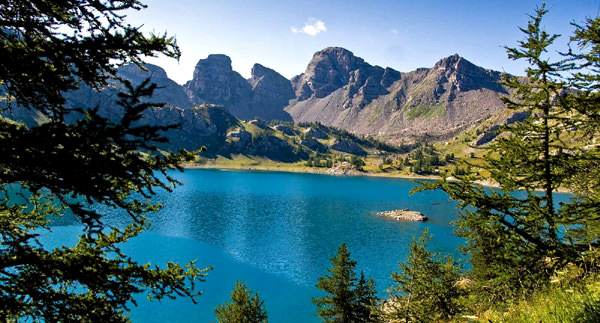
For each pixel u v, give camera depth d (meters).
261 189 163.00
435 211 112.06
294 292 45.97
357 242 72.00
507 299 10.98
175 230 74.75
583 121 10.03
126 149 4.68
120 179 5.65
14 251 5.35
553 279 10.38
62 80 5.24
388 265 57.47
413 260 24.48
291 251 64.06
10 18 5.20
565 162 10.38
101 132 4.46
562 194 92.44
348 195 151.00
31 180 4.67
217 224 83.50
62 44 5.02
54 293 5.55
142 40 5.48
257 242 69.31
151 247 61.19
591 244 9.11
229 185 174.00
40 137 4.36
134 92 4.52
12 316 5.48
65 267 5.39
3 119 5.32
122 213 84.44
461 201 10.16
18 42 5.36
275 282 49.09
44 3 5.11
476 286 11.88
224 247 64.38
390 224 90.81
